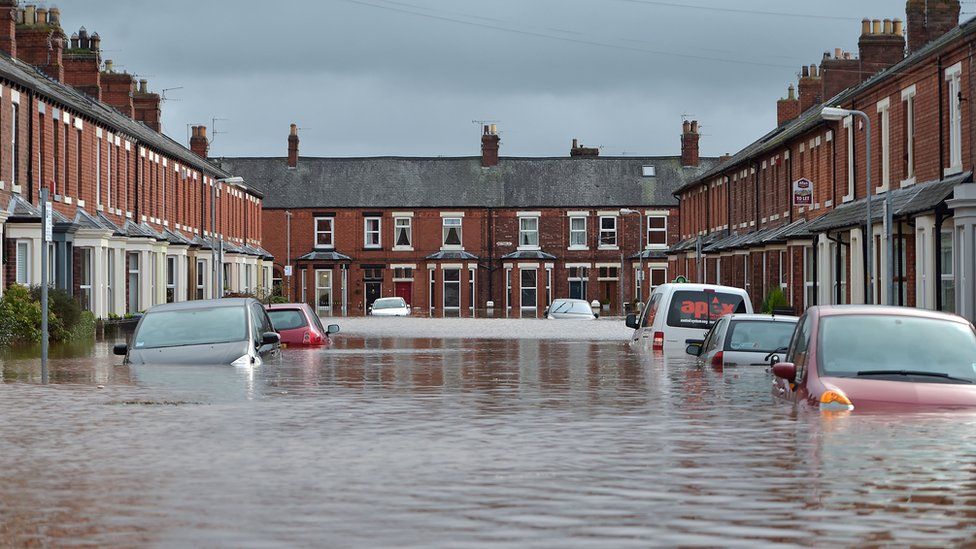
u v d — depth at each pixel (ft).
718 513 50.19
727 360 123.24
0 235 214.28
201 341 126.11
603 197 545.44
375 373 127.13
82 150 268.82
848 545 44.62
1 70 214.90
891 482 56.13
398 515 50.19
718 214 377.50
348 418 83.61
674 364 136.98
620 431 76.13
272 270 514.27
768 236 282.77
